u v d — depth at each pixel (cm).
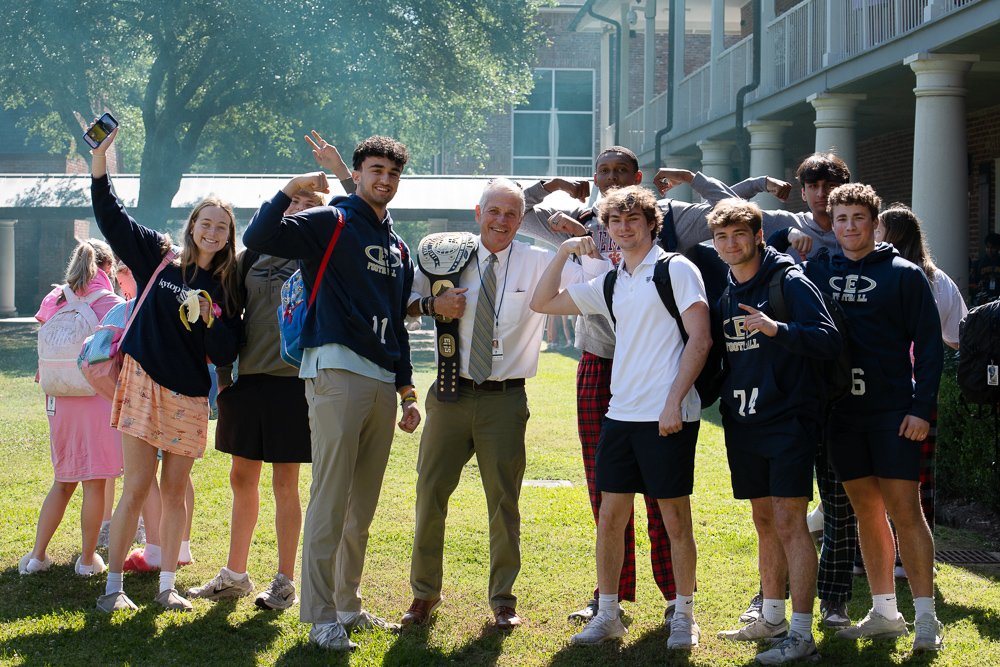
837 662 426
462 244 479
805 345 409
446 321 474
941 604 500
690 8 2569
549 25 3556
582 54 3675
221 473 798
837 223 450
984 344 509
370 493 468
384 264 457
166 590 495
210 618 479
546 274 464
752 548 604
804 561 421
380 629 468
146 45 2767
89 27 2530
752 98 1670
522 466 483
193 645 443
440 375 475
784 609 450
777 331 408
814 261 462
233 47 2522
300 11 2508
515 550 482
